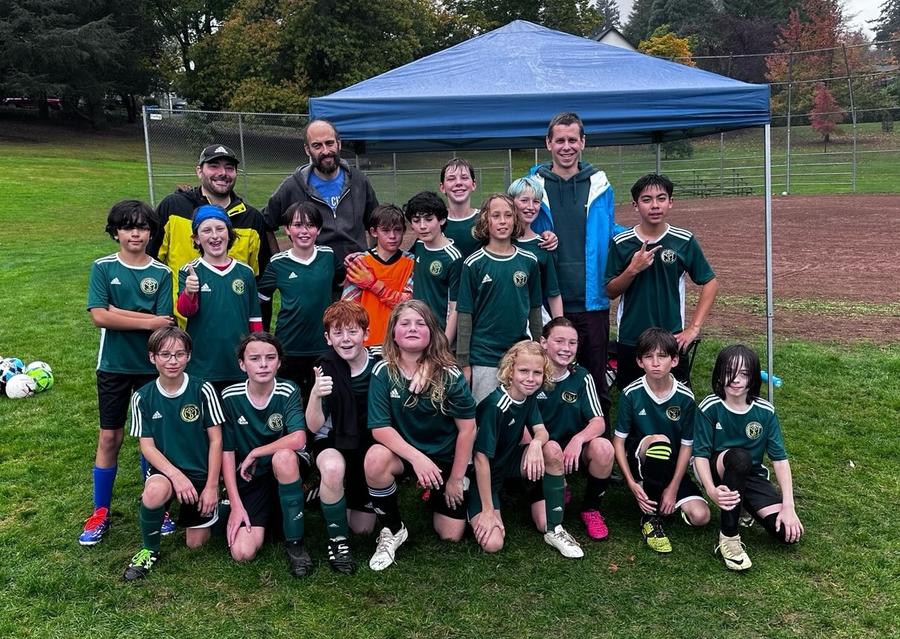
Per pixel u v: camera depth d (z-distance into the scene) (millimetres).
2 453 4387
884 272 10547
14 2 34031
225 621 2676
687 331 3844
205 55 32562
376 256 3979
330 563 3059
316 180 4383
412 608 2756
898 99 31047
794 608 2738
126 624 2660
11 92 34875
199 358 3561
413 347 3029
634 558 3137
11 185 20562
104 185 22281
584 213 4082
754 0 57719
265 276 3904
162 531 3350
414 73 4902
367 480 3100
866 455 4211
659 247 3857
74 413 5133
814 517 3469
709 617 2689
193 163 13492
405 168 23109
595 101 4277
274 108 28125
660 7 62875
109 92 40094
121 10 39406
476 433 3209
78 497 3783
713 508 3635
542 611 2736
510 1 40188
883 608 2721
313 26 28922
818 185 25172
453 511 3264
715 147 34344
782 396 5258
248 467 3180
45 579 2943
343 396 3164
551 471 3172
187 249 3994
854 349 6508
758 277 10531
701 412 3312
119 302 3342
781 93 33375
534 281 3652
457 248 3979
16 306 8656
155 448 3119
